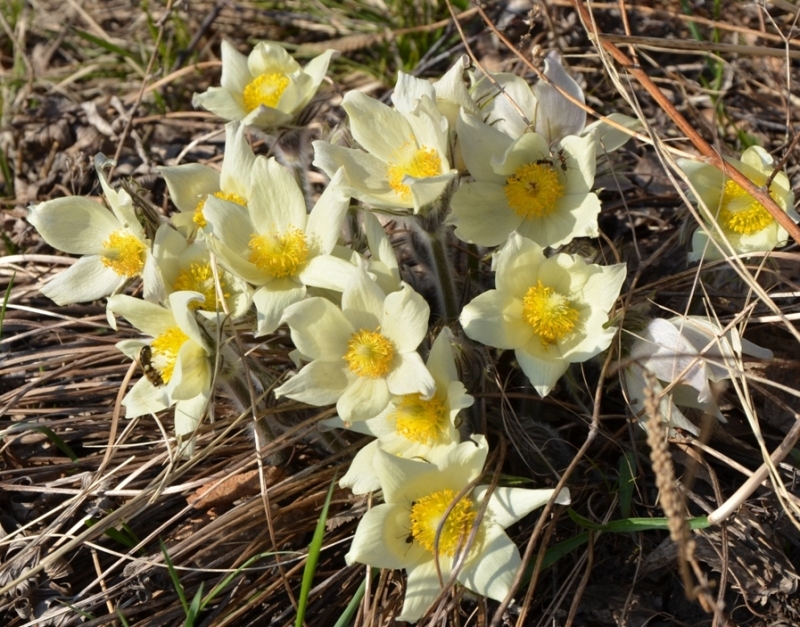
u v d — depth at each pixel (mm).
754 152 278
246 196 281
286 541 274
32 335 355
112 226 290
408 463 231
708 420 254
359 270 236
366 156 269
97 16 537
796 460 282
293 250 255
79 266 286
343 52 470
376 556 229
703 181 282
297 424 280
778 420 292
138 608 264
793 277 317
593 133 257
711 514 236
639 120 299
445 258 288
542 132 288
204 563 274
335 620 263
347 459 287
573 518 248
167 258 263
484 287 322
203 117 445
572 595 259
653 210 367
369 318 241
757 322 296
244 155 281
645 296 288
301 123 312
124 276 281
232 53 323
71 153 428
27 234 396
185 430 247
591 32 311
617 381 281
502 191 268
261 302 254
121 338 339
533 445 271
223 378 264
